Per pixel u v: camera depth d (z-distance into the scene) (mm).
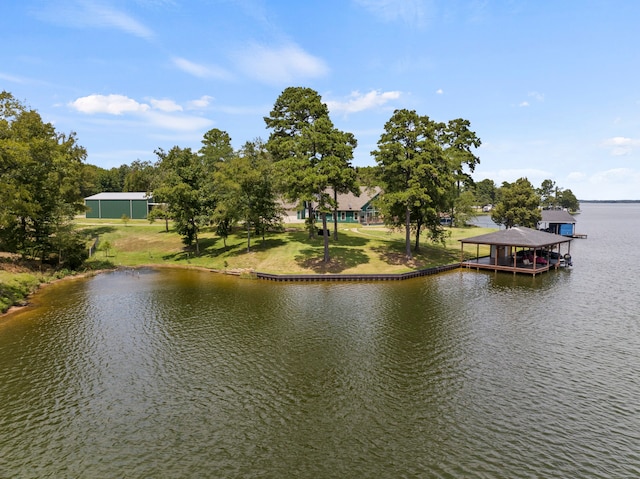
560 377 19156
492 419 15742
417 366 20500
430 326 26547
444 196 49062
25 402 17109
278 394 17797
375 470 12930
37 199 41594
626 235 89688
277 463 13297
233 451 13922
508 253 53844
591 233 95625
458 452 13789
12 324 27047
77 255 46156
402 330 25844
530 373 19594
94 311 30109
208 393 17906
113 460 13484
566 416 15914
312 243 53812
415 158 44125
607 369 19969
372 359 21391
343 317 28656
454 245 60344
